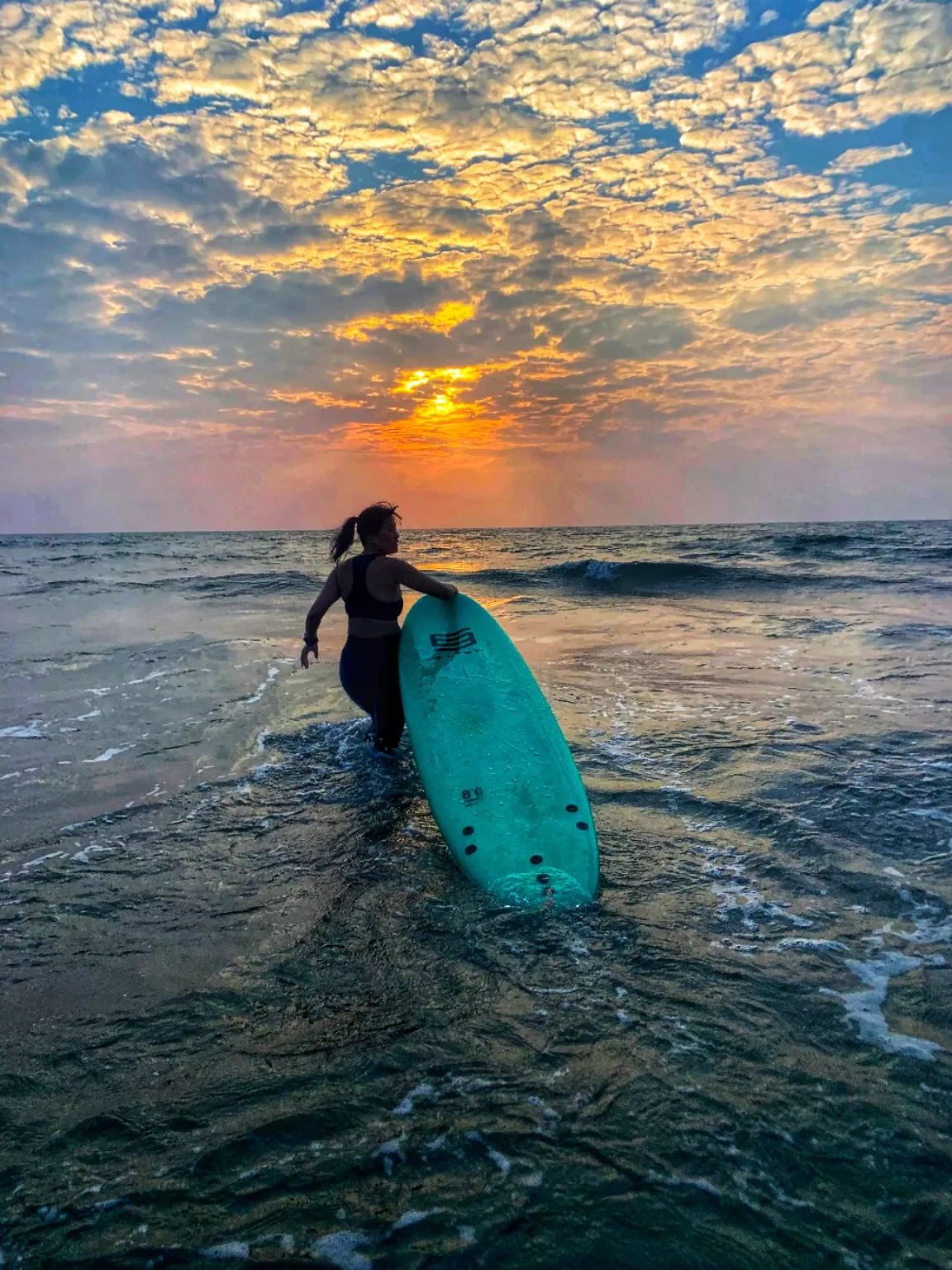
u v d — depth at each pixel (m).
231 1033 2.11
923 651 7.38
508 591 14.57
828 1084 1.85
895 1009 2.14
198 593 14.44
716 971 2.34
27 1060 2.02
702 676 6.55
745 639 8.48
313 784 4.16
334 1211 1.54
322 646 8.27
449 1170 1.63
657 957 2.42
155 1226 1.52
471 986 2.29
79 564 23.31
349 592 4.62
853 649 7.64
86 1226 1.52
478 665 4.56
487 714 4.18
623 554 23.05
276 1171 1.64
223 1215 1.54
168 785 4.18
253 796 3.99
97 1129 1.77
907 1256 1.41
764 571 15.71
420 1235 1.48
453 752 3.95
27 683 6.69
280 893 2.93
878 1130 1.70
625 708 5.50
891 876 2.93
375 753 4.66
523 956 2.45
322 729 5.15
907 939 2.50
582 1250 1.44
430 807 3.60
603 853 3.20
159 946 2.58
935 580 13.95
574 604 12.53
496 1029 2.08
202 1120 1.79
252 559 25.14
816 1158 1.63
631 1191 1.57
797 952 2.44
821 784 3.87
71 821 3.70
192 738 5.02
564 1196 1.56
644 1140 1.69
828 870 2.99
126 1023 2.16
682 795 3.80
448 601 4.94
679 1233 1.47
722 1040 2.01
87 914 2.80
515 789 3.60
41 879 3.09
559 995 2.23
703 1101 1.80
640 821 3.53
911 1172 1.60
